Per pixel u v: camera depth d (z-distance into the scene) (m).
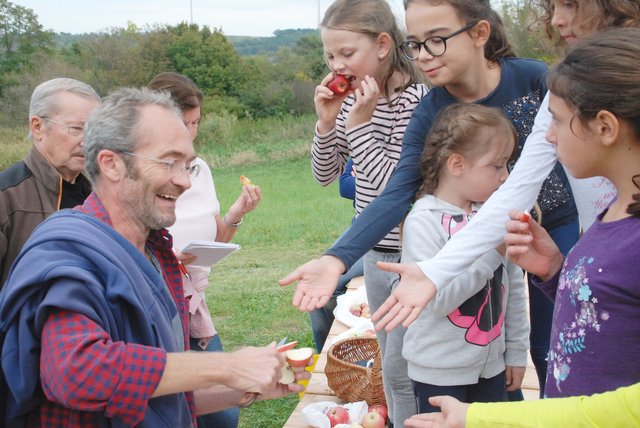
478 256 2.19
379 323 2.12
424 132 2.66
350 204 13.15
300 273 2.24
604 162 1.74
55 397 1.77
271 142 26.75
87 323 1.77
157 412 1.94
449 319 2.51
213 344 3.51
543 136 2.25
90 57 38.16
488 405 1.66
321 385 3.90
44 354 1.77
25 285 1.76
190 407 2.16
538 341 2.80
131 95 2.04
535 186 2.25
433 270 2.12
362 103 2.77
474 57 2.46
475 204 2.61
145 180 1.99
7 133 29.86
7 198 2.82
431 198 2.54
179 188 2.05
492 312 2.57
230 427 3.34
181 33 37.84
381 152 2.84
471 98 2.60
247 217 12.12
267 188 16.80
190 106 3.26
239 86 35.84
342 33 2.88
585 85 1.66
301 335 5.97
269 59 42.38
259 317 6.55
